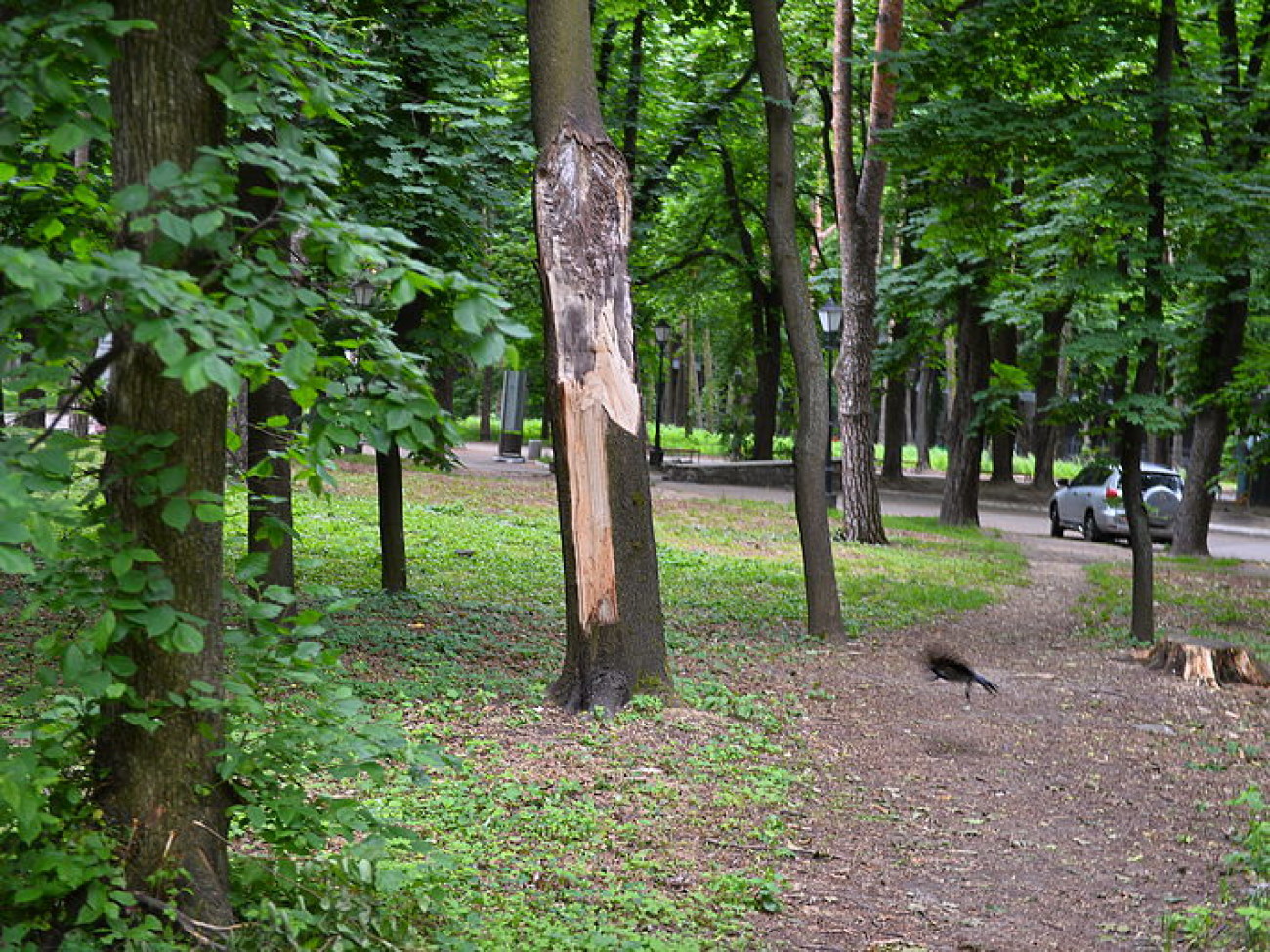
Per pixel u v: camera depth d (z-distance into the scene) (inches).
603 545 403.9
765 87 571.5
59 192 171.9
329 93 171.0
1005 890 273.7
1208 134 673.0
